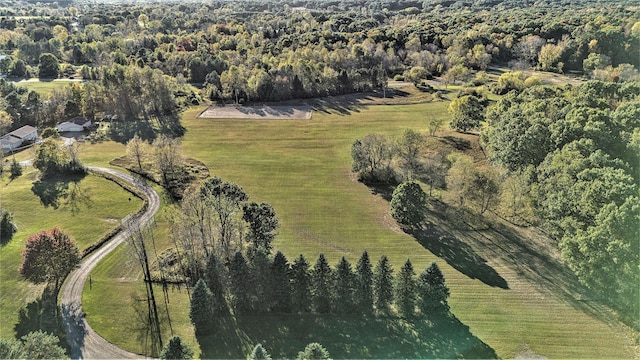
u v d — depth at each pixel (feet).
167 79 490.90
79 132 420.36
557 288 200.03
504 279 207.51
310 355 141.79
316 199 291.38
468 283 204.74
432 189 297.74
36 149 326.85
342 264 185.68
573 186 211.61
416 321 180.75
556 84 486.38
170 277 210.18
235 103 503.61
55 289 198.70
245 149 375.04
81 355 164.14
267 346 168.86
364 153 316.19
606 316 180.65
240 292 185.78
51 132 389.60
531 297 194.39
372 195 297.94
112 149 370.73
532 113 298.76
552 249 230.48
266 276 184.55
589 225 195.42
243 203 221.87
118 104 437.99
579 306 187.62
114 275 211.20
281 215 270.05
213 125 431.43
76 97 452.76
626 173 217.97
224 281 194.59
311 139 397.19
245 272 185.78
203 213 216.95
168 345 151.12
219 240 223.71
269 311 187.93
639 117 262.88
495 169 283.18
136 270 215.31
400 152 314.14
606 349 163.84
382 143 316.40
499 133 300.81
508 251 230.27
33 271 188.65
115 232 247.70
